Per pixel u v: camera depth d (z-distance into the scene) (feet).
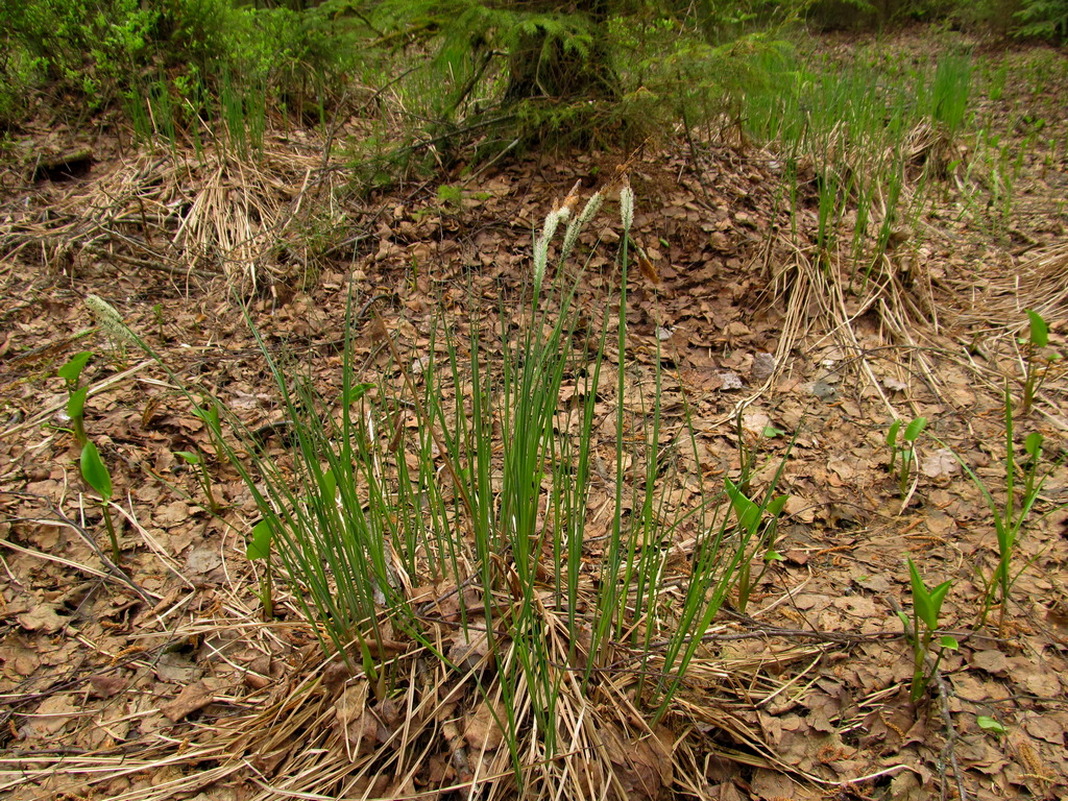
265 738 5.70
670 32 12.47
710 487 8.39
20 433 8.71
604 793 5.07
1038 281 12.23
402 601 6.27
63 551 7.41
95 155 14.23
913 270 11.82
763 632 6.51
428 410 6.50
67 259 11.91
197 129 13.66
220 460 8.61
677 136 14.10
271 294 11.64
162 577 7.27
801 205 13.71
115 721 5.97
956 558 7.37
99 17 14.12
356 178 13.64
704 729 5.79
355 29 15.06
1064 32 26.76
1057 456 8.61
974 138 18.42
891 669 6.26
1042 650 6.32
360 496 7.98
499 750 5.37
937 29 30.71
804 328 11.05
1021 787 5.37
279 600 7.02
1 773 5.54
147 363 10.01
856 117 15.55
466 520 7.43
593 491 8.24
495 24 11.66
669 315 11.25
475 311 11.00
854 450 9.02
